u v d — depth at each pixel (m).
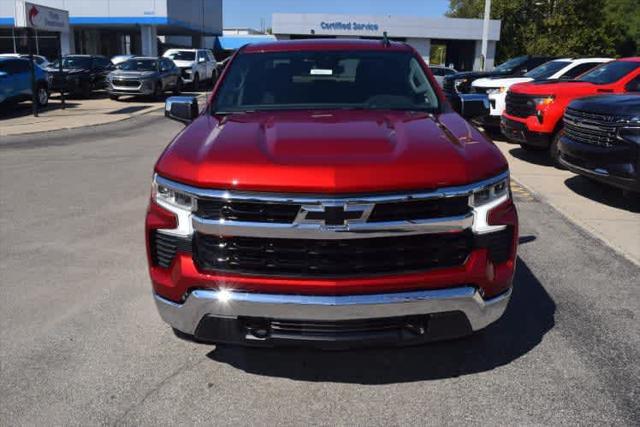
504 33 41.62
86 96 22.89
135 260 4.97
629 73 9.02
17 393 3.05
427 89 4.07
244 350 3.47
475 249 2.74
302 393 3.06
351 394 3.05
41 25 16.53
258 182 2.59
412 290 2.67
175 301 2.84
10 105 16.86
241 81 4.14
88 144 11.45
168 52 28.02
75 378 3.19
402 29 41.88
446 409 2.92
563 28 38.03
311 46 4.46
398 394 3.05
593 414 2.86
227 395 3.04
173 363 3.34
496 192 2.82
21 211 6.48
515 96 9.58
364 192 2.57
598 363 3.32
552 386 3.10
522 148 10.84
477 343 3.55
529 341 3.57
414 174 2.62
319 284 2.61
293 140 2.94
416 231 2.61
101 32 47.69
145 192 7.40
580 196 7.30
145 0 36.75
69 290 4.34
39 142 11.66
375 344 2.75
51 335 3.65
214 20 51.50
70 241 5.46
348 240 2.61
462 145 2.94
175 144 3.11
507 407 2.92
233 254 2.69
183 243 2.75
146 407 2.94
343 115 3.58
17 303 4.11
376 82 4.10
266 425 2.80
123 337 3.63
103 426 2.79
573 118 7.03
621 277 4.58
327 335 2.73
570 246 5.32
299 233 2.59
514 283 4.45
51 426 2.79
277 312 2.66
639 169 6.08
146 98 23.08
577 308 4.02
